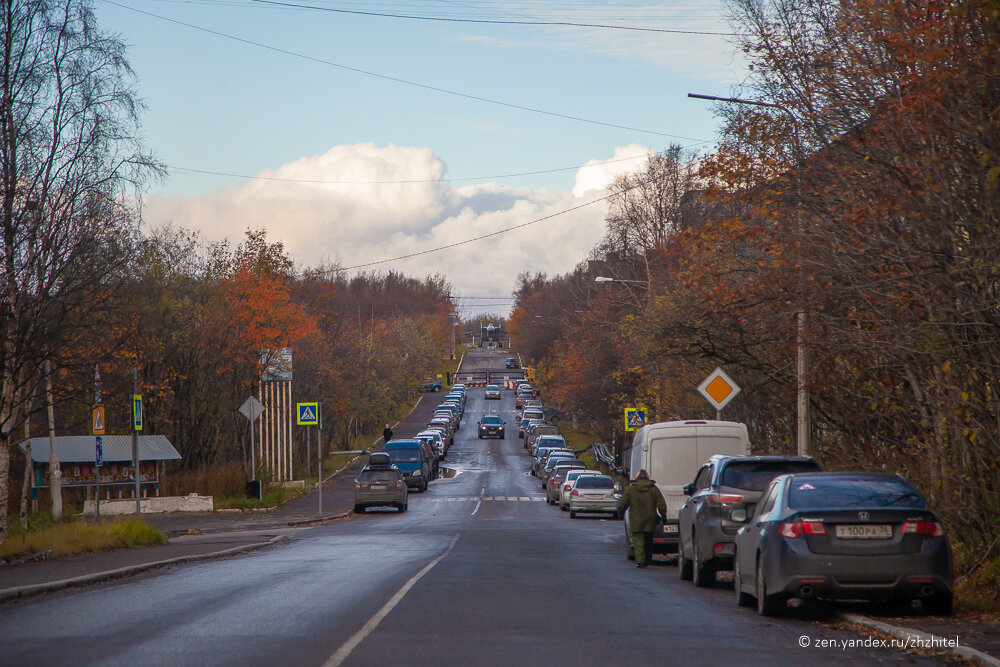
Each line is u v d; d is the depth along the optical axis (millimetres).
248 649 13773
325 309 115625
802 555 17438
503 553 33906
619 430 102500
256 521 58062
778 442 45125
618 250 107125
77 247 35906
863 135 23500
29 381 37938
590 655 13703
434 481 103562
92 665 12648
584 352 104438
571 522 58219
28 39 36281
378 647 14039
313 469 108188
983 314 19859
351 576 24609
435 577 24359
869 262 23250
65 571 25672
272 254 85438
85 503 62594
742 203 29734
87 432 77000
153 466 68938
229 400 83500
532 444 135000
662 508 31359
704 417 53562
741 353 36969
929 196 20875
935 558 17453
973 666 13094
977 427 21062
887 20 22922
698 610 19453
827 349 26469
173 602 19406
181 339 77812
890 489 18516
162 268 76188
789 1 27484
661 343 39000
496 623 16656
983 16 17859
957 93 19594
